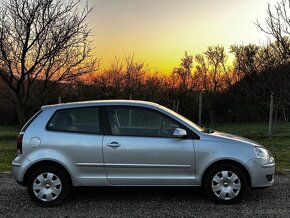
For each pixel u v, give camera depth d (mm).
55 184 6051
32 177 6031
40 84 14617
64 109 6219
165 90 23984
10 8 12688
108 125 6121
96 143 6016
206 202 6156
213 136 6105
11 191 7004
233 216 5469
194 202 6172
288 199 6312
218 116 27094
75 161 6016
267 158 6145
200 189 6930
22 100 13508
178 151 5977
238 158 5953
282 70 12109
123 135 6066
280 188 7027
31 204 6191
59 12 12938
